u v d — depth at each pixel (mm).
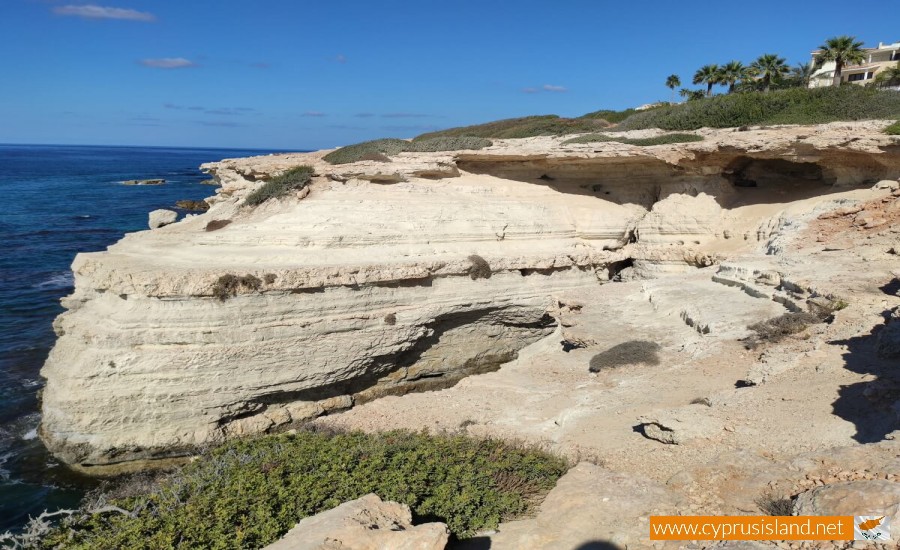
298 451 12555
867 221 25141
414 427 17078
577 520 8836
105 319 19047
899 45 64062
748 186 33344
